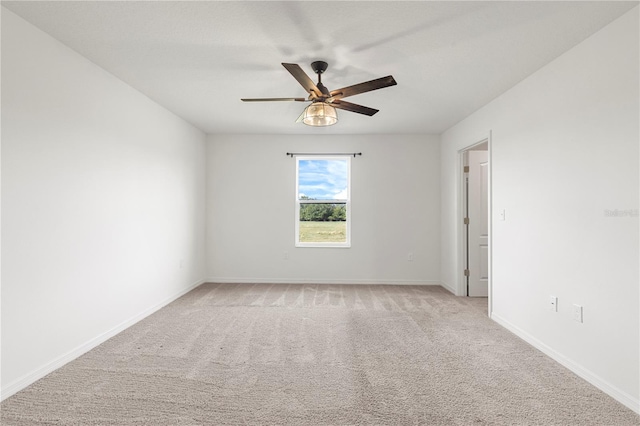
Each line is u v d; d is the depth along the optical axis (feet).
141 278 11.91
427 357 8.85
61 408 6.47
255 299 14.62
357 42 8.12
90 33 7.78
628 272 6.72
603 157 7.30
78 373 7.85
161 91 11.62
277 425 6.05
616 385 6.96
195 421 6.13
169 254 14.05
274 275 18.13
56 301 8.09
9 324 6.92
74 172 8.67
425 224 17.85
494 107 12.09
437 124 15.81
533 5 6.61
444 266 17.25
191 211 16.28
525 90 10.19
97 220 9.57
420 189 17.88
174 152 14.43
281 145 18.06
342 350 9.27
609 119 7.15
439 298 14.99
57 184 8.12
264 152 18.08
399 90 11.34
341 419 6.22
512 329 10.77
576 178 8.08
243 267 18.17
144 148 12.06
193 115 14.55
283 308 13.29
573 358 8.13
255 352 9.10
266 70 9.80
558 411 6.49
